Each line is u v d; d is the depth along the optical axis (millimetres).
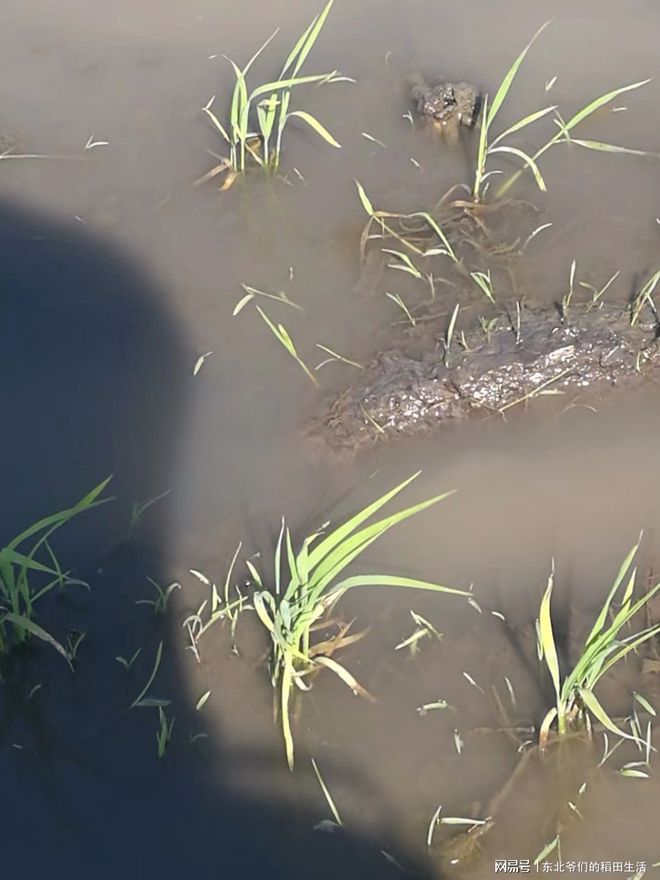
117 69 3119
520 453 2248
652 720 1834
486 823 1729
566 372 2324
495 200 2715
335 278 2570
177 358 2424
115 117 2975
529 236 2623
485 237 2627
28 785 1805
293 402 2332
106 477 2221
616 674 1899
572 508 2154
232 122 2752
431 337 2410
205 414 2320
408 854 1700
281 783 1790
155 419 2314
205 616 2004
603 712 1768
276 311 2504
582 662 1768
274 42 3168
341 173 2809
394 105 2965
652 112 2910
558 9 3236
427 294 2520
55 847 1727
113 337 2467
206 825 1746
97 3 3295
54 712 1897
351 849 1708
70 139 2918
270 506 2164
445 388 2299
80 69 3123
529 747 1814
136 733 1864
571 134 2863
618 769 1789
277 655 1892
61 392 2365
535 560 2082
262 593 1888
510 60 3066
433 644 1964
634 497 2170
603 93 2961
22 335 2469
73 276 2592
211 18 3260
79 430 2299
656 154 2797
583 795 1763
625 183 2740
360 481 2205
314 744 1839
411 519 2146
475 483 2199
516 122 2895
